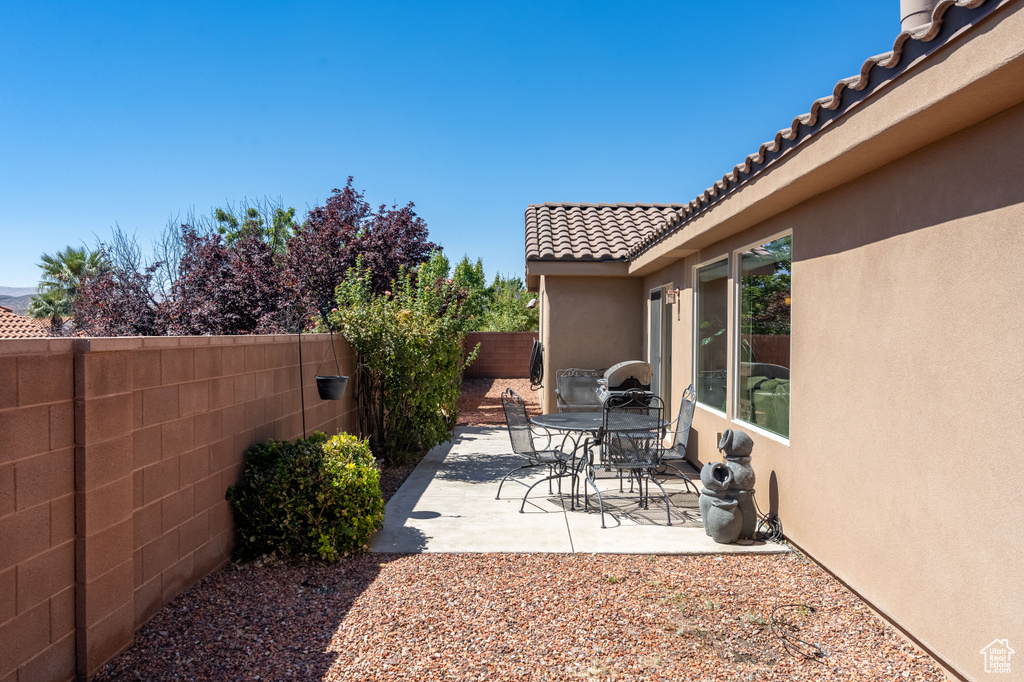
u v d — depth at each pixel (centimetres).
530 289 1633
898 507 365
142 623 366
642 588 428
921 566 342
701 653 341
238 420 486
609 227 1227
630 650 344
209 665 326
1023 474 272
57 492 292
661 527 569
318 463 499
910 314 356
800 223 504
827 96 373
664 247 828
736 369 666
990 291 293
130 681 310
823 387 460
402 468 839
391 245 1435
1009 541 279
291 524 466
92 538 310
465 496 688
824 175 415
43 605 283
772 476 554
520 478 779
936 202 335
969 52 258
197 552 428
